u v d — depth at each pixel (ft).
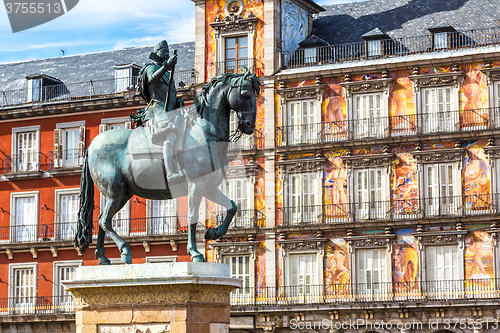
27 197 165.68
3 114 167.22
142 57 177.99
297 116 151.74
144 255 154.30
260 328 145.28
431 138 141.28
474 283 136.15
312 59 154.40
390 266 141.08
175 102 38.52
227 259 150.92
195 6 159.63
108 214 38.37
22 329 158.10
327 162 148.46
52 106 164.14
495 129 137.69
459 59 142.20
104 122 162.30
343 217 145.89
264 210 150.82
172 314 35.12
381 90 146.61
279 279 147.54
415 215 141.28
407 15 157.89
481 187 139.03
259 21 155.33
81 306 36.91
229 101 37.11
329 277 144.77
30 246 160.86
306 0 163.43
